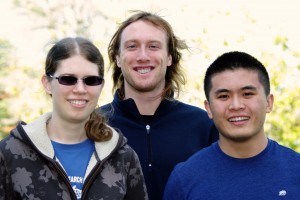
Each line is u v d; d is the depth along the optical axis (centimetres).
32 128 317
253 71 323
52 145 320
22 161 309
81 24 1295
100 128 332
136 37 394
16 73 1130
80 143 328
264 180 314
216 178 321
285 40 749
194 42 784
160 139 391
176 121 398
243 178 317
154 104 405
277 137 756
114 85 426
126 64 397
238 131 318
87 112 323
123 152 333
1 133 1357
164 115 398
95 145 327
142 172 355
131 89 406
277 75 730
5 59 1523
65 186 309
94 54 326
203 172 325
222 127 323
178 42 422
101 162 320
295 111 745
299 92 730
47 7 1468
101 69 331
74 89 319
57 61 321
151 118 396
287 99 725
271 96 335
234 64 324
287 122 733
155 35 396
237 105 317
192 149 391
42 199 304
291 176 314
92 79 323
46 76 329
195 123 399
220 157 326
